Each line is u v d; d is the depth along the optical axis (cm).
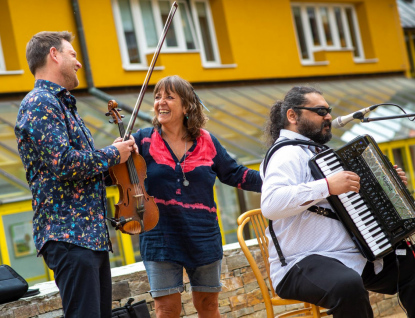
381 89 1538
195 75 1248
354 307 289
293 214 305
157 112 350
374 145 320
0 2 1045
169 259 334
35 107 278
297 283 308
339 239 313
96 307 280
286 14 1420
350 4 1616
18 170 850
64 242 278
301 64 1437
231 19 1323
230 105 1220
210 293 350
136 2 1204
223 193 982
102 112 1052
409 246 327
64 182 281
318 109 321
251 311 453
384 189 314
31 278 820
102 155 285
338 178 298
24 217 819
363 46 1630
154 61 338
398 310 515
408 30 1748
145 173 322
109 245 295
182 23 1275
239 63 1323
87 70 1099
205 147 354
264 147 354
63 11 1094
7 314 360
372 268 331
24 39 1048
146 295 411
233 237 983
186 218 337
